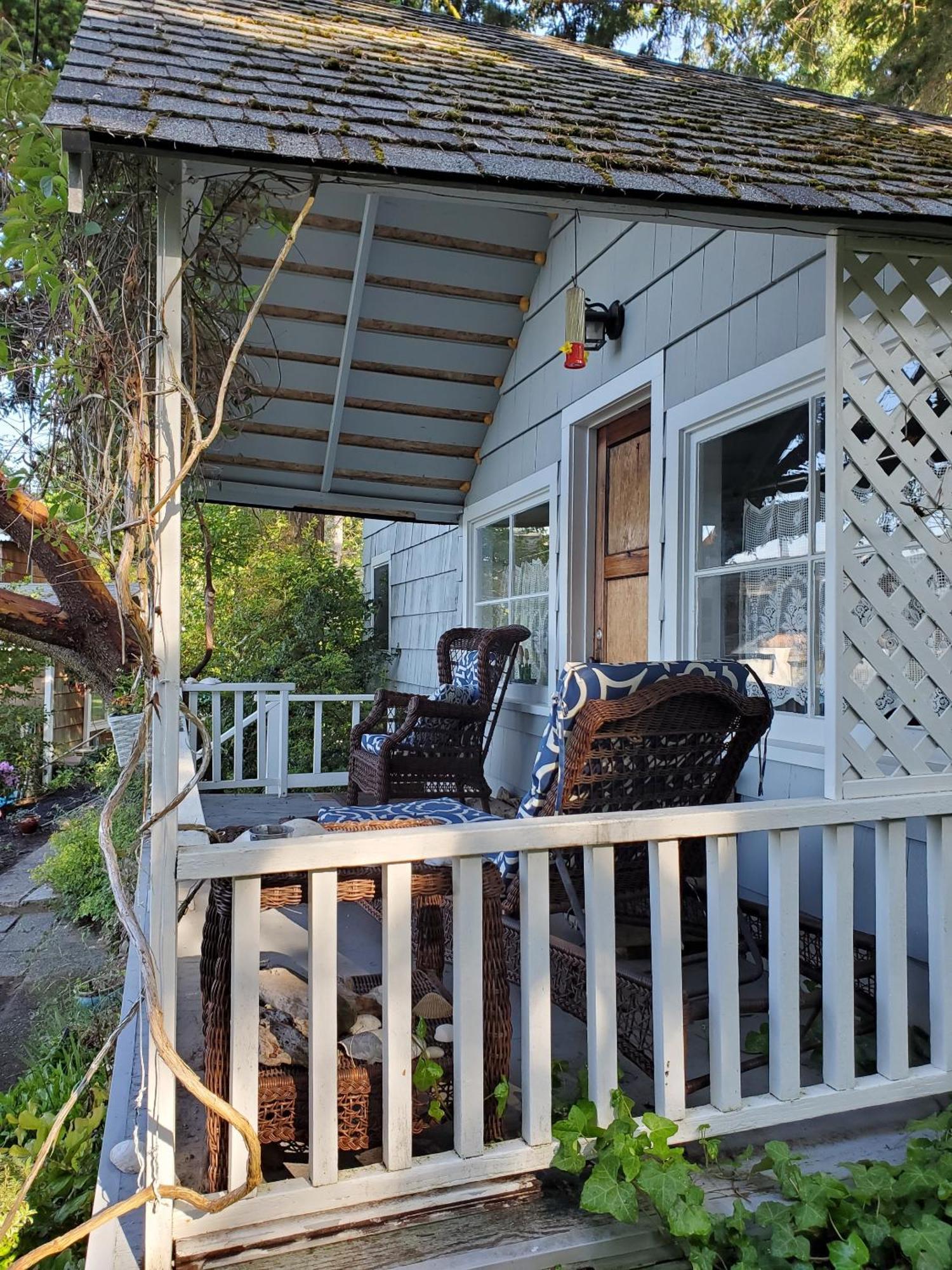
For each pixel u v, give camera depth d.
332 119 1.70
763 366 3.17
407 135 1.70
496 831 1.71
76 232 2.03
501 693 4.86
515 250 4.68
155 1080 1.50
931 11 8.12
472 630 5.16
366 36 2.86
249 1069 1.57
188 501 2.36
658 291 3.81
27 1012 4.01
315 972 1.60
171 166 1.58
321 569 9.10
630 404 4.16
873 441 2.07
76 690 9.36
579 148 1.85
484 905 1.78
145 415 1.67
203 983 1.65
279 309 4.64
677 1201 1.55
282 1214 1.55
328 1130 1.58
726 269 3.37
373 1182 1.61
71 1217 2.11
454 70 2.53
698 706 2.26
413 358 5.09
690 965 2.55
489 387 5.43
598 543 4.61
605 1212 1.53
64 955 4.60
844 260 2.01
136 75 1.71
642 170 1.80
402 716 5.82
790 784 3.06
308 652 8.66
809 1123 2.05
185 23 2.35
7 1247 1.97
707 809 1.90
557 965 2.33
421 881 1.74
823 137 2.52
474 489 5.98
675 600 3.67
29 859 6.63
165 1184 1.48
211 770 5.90
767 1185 1.79
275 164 1.54
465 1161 1.67
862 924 2.79
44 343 2.31
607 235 4.19
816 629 2.96
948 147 2.75
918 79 8.30
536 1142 1.72
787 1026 1.90
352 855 1.62
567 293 3.56
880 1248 1.62
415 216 4.30
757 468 3.28
